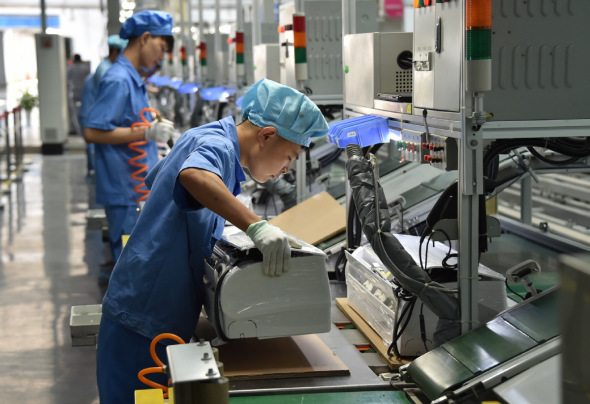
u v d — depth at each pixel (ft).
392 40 10.07
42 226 27.43
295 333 7.00
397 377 6.83
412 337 7.40
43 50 46.44
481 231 7.12
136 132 15.14
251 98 7.97
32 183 36.83
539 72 6.91
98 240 25.09
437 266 7.53
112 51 22.21
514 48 6.85
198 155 7.09
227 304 6.82
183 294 7.93
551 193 23.68
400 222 11.62
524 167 10.62
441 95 7.25
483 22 6.32
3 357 15.03
